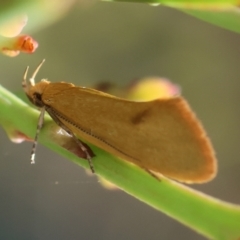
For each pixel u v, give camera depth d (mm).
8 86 95
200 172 65
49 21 75
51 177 105
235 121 111
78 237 105
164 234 109
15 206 102
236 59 114
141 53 110
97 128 68
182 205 66
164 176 67
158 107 65
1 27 70
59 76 102
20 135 69
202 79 112
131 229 109
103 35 107
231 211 66
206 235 66
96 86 76
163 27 112
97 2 106
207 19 66
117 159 68
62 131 69
